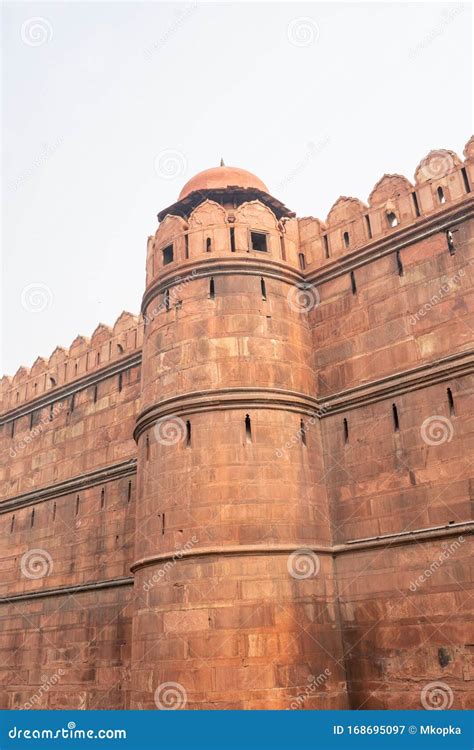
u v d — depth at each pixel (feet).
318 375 70.79
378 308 67.41
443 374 59.77
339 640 59.88
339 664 58.85
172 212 81.82
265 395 64.80
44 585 92.68
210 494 61.16
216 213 72.79
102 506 88.38
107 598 81.92
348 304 70.23
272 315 69.41
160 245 75.77
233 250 71.00
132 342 93.40
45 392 105.70
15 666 91.40
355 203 72.79
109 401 93.97
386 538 59.36
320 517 63.87
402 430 61.72
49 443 102.27
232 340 67.00
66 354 105.81
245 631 56.08
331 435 67.41
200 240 71.97
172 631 57.93
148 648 59.57
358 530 62.28
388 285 67.21
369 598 59.36
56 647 86.22
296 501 62.39
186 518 61.21
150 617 60.44
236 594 57.26
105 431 92.68
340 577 62.08
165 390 67.82
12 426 111.86
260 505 60.64
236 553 58.49
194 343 67.67
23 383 112.68
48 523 96.43
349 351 68.69
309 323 73.31
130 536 82.43
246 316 68.03
